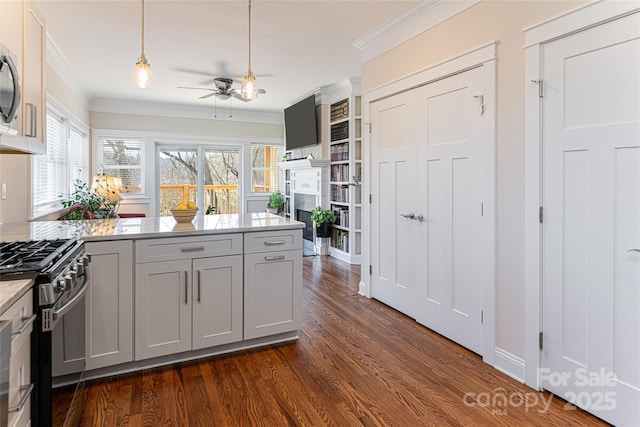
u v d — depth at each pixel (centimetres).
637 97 175
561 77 206
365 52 394
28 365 136
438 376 239
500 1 242
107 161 683
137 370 244
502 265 245
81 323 184
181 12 327
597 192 192
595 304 194
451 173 288
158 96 641
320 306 373
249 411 202
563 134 206
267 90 606
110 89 593
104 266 228
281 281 282
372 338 297
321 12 328
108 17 336
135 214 631
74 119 525
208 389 223
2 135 184
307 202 674
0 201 281
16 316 125
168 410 202
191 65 473
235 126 774
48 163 434
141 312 238
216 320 261
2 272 135
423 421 194
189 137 736
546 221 216
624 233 182
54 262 156
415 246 330
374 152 385
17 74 191
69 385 168
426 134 313
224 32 370
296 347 281
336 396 217
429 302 315
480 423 193
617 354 185
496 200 248
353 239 563
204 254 255
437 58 298
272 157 815
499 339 248
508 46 237
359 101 545
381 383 231
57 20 342
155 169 722
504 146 242
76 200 493
